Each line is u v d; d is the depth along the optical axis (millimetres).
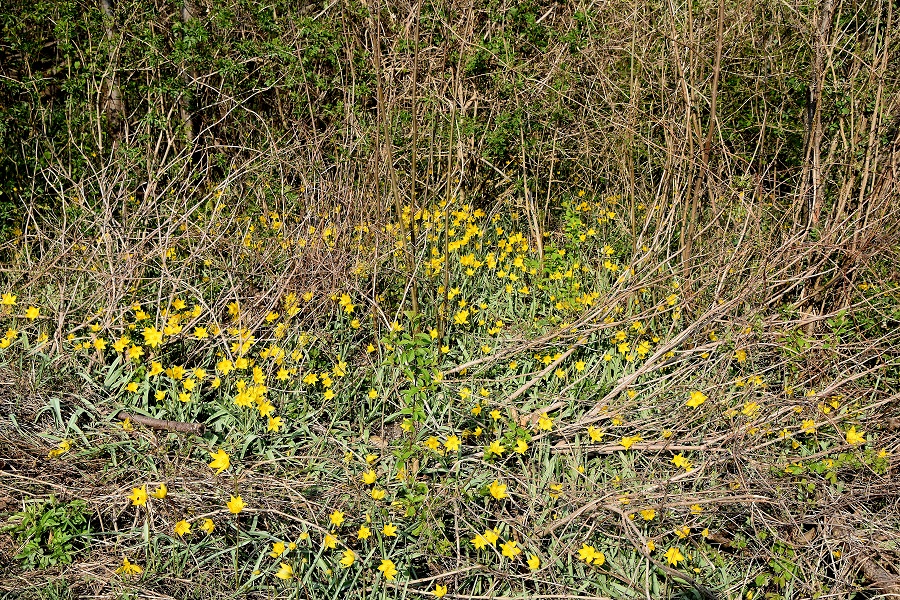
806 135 4691
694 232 4848
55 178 6102
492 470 3480
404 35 5656
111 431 3436
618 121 5289
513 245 5586
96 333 3854
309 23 5875
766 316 4531
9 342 3627
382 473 3461
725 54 5645
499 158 6332
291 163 5332
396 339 4016
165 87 5926
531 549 3051
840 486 3449
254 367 3818
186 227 4551
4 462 3260
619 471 3609
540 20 6086
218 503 3184
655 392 3930
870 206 4293
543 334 4320
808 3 4500
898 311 4145
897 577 3098
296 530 3143
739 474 3348
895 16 4648
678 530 3121
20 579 2820
